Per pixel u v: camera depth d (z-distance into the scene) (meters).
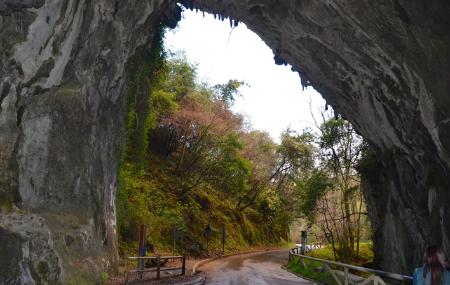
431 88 9.78
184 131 32.75
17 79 8.98
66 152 10.68
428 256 4.30
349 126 22.55
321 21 12.02
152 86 19.86
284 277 17.42
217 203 37.16
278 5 13.14
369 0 9.97
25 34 8.72
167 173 32.50
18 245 7.98
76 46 10.38
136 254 19.77
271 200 44.25
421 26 9.28
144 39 14.55
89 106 11.80
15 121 9.10
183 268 16.20
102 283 10.66
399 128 12.22
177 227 26.91
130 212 21.17
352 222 24.94
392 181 14.15
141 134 19.75
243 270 20.20
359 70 12.64
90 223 11.43
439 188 10.71
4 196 8.69
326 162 23.59
